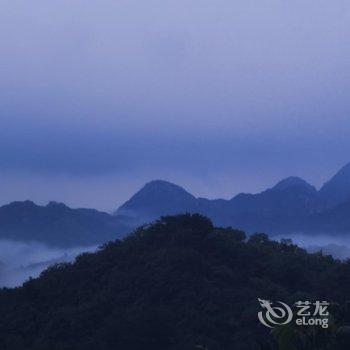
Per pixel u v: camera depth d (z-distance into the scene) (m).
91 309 118.44
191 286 121.88
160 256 131.75
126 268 131.75
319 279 126.12
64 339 112.94
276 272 129.12
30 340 114.62
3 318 122.31
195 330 108.56
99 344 105.75
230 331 109.38
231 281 126.00
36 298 129.12
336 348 55.44
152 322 106.38
